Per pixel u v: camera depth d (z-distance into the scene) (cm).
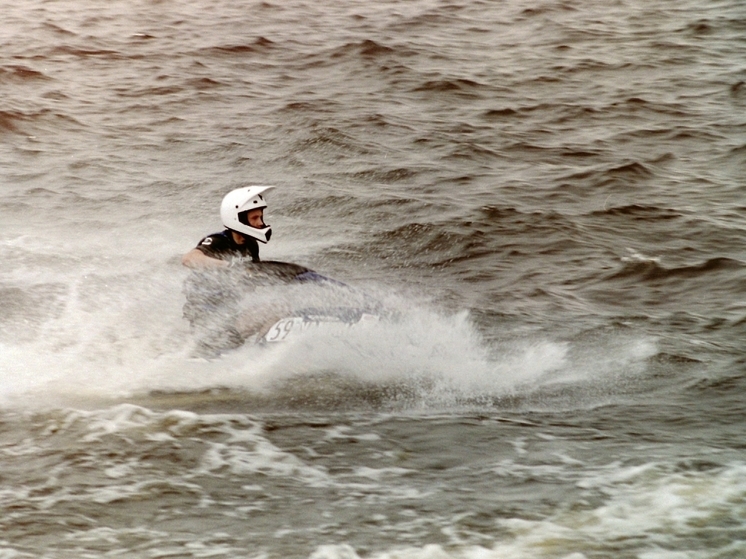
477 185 5091
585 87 7081
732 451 2119
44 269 3900
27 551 1700
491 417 2412
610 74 7431
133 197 4934
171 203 4869
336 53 7894
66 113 6353
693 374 2769
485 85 7088
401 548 1711
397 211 4684
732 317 3331
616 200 4862
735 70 7456
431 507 1870
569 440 2233
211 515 1841
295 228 4478
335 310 2988
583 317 3366
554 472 2027
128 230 4472
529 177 5231
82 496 1902
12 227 4466
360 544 1730
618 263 3981
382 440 2231
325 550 1708
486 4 9862
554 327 3253
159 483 1961
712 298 3566
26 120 6156
